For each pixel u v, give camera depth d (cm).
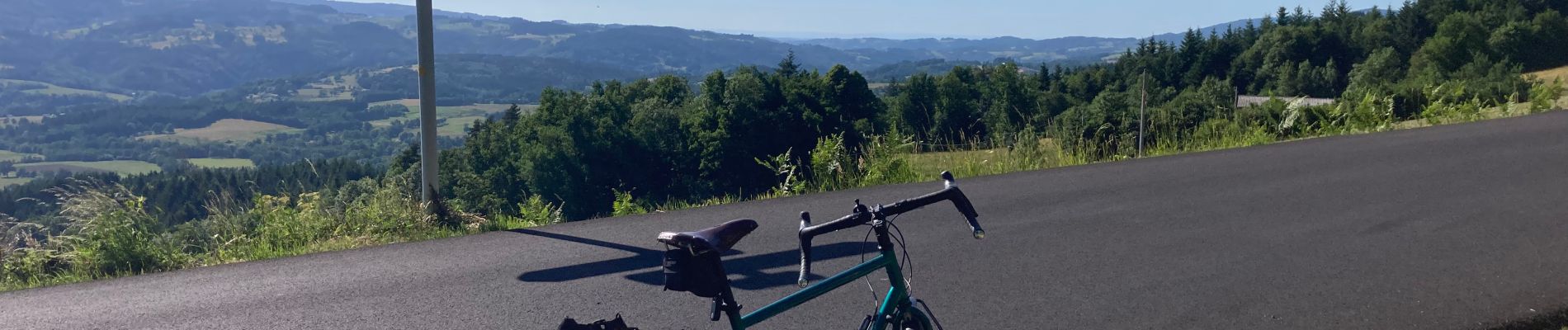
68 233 712
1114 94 6056
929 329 338
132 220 729
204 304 548
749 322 271
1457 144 1162
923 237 700
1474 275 562
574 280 594
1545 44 9169
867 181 1078
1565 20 9400
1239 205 808
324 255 677
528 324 505
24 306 547
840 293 547
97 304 551
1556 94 1855
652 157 5516
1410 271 577
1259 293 539
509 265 637
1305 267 593
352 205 863
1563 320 480
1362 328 473
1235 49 14125
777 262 632
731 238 270
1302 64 11456
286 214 827
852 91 6275
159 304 549
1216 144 1280
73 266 702
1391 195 834
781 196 1041
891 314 322
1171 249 650
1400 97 1816
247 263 652
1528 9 10594
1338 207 786
